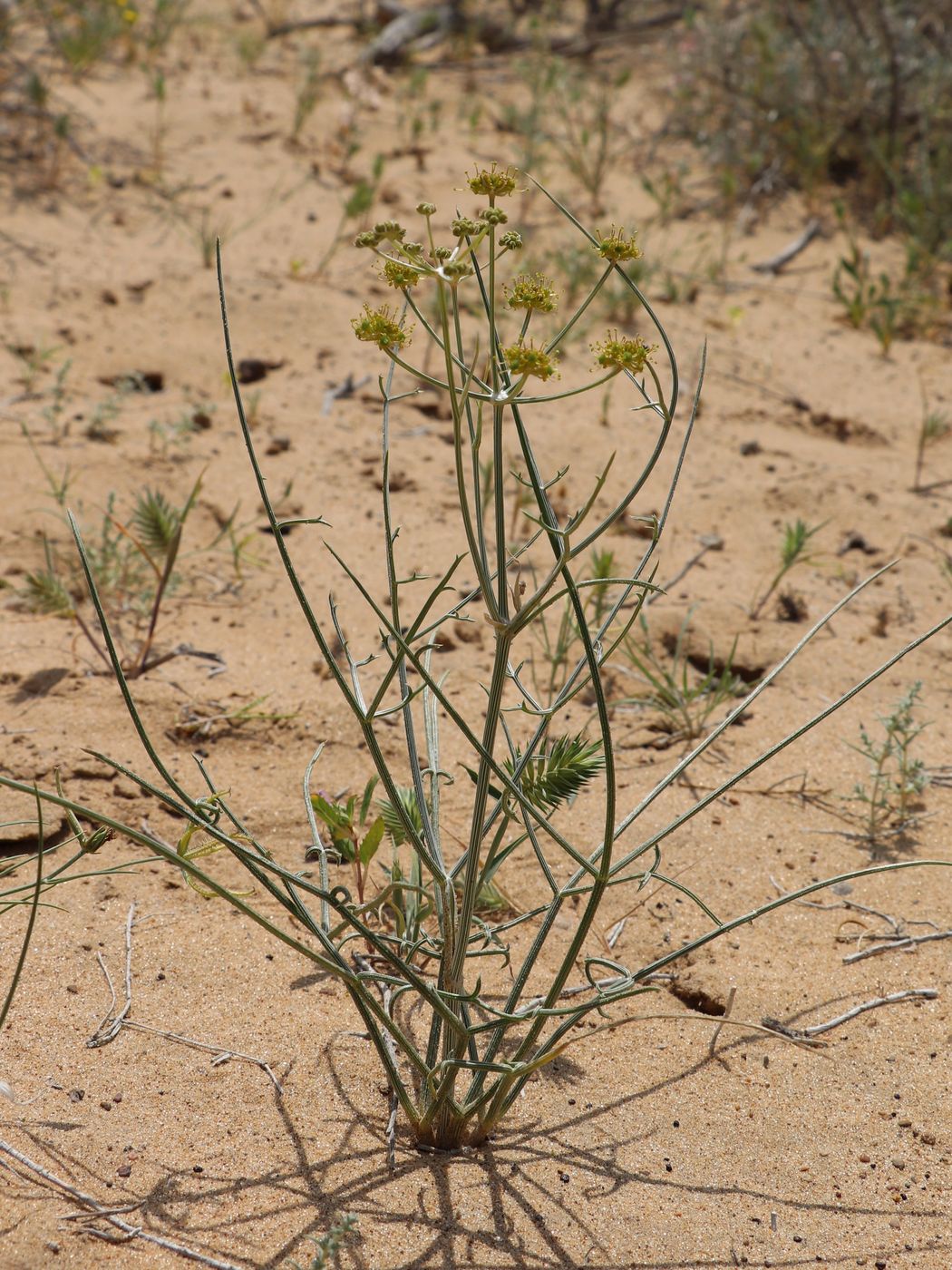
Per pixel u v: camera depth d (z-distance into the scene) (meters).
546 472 3.92
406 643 1.57
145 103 6.49
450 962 1.71
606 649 3.11
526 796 1.73
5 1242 1.56
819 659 3.14
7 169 5.53
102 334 4.46
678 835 2.52
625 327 4.98
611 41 8.34
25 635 2.94
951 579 3.51
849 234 5.77
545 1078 1.94
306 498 3.68
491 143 6.68
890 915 2.35
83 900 2.22
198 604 3.16
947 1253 1.68
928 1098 1.95
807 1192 1.77
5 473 3.54
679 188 6.34
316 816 2.48
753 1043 2.04
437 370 4.53
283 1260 1.58
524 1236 1.65
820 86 6.54
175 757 2.61
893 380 4.81
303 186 5.91
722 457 4.14
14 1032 1.91
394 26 7.95
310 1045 1.95
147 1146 1.74
